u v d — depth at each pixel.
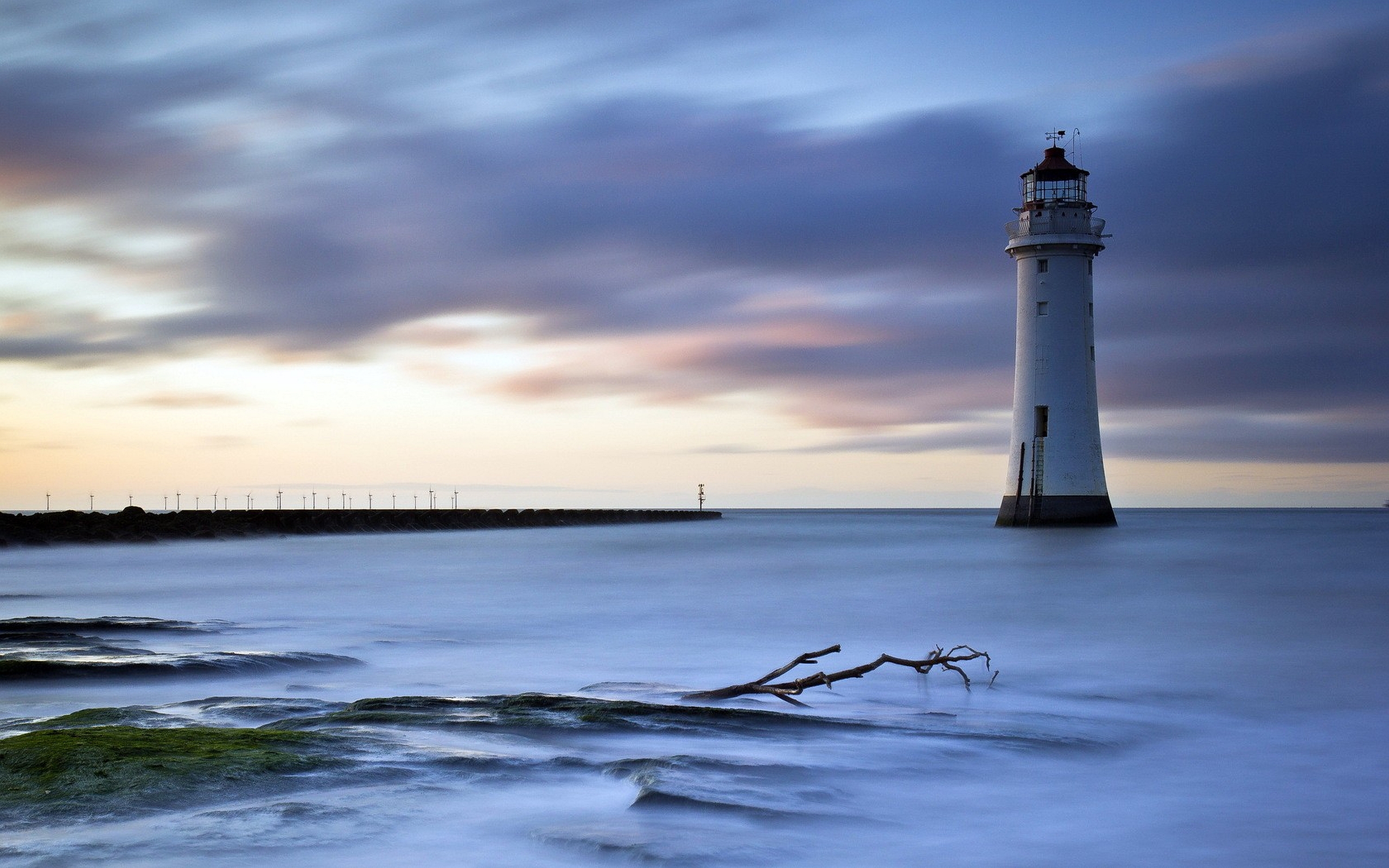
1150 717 13.99
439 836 8.04
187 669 15.88
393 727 11.41
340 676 16.95
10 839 7.59
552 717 12.05
